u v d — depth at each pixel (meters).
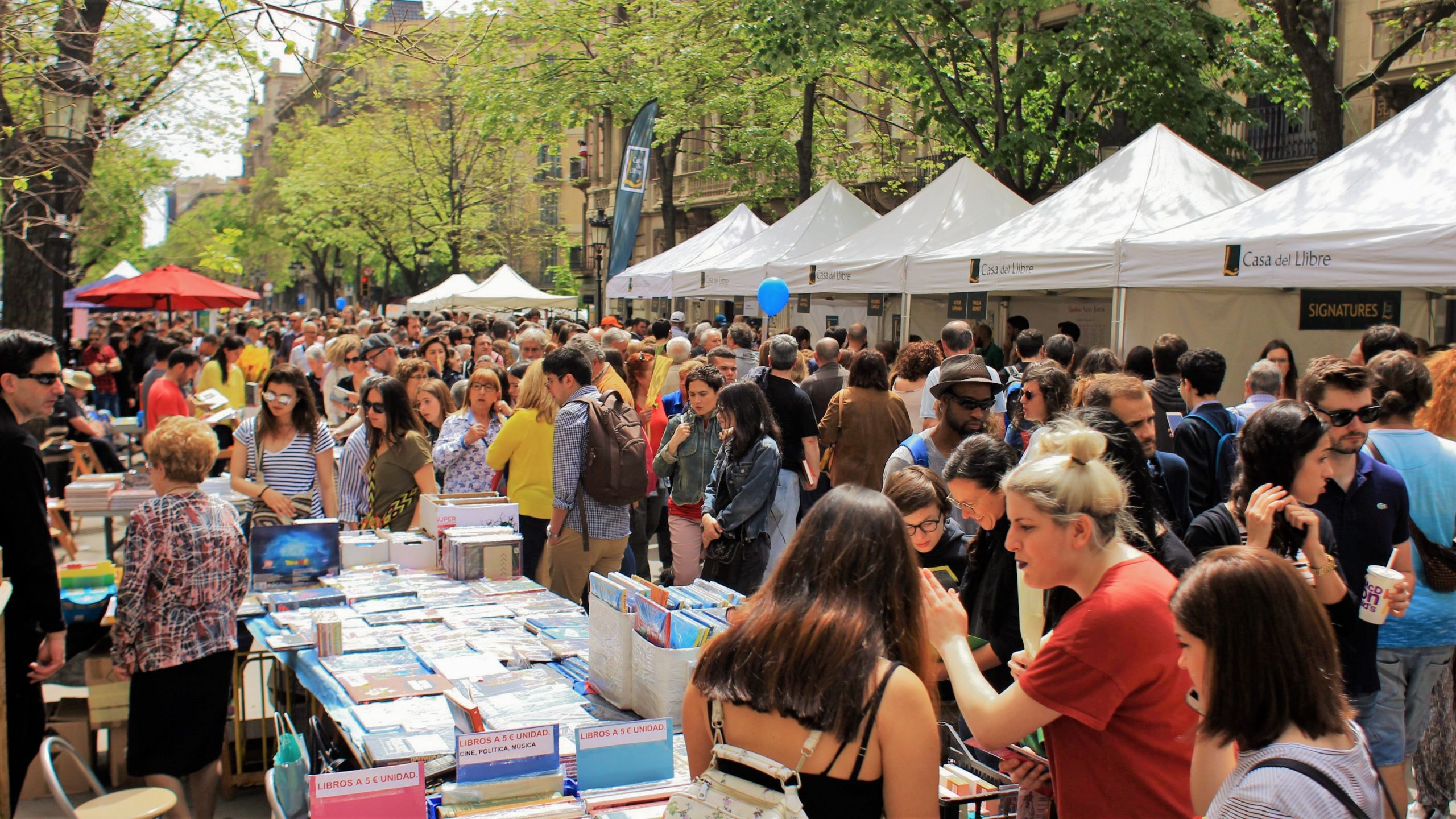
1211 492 5.39
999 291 10.13
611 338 9.86
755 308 21.86
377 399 6.33
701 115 25.77
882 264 11.53
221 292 19.08
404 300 54.56
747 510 6.04
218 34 8.76
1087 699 2.40
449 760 3.28
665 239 27.39
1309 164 18.67
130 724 4.21
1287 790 1.92
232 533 4.32
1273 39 16.22
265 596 4.92
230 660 4.34
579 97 25.95
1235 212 8.42
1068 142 16.73
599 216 26.34
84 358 18.14
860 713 2.16
